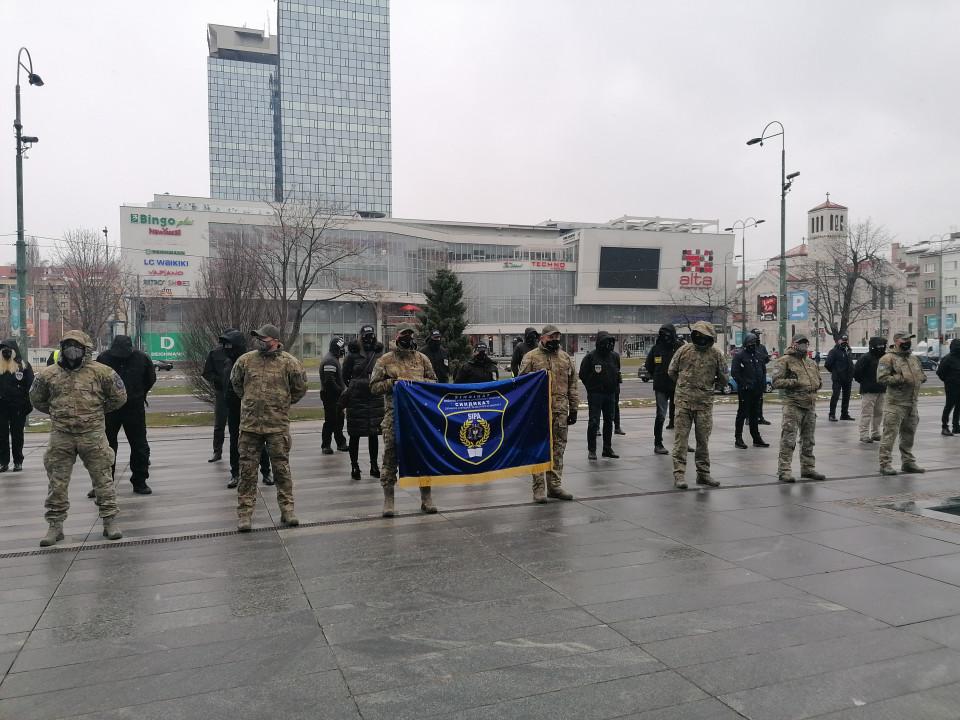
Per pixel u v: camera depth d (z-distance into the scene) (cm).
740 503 740
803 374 849
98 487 628
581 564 537
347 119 13912
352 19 13988
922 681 347
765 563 534
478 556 561
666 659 374
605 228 9444
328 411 1149
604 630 413
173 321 6488
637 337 8919
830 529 630
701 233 8931
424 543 602
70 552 588
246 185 15325
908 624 416
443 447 710
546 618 432
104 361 815
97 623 432
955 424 1322
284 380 669
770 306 2767
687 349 830
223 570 534
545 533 629
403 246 7600
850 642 392
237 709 328
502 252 9075
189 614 445
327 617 438
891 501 742
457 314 3256
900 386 889
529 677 356
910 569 516
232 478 878
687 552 564
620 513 702
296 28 13625
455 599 466
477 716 319
